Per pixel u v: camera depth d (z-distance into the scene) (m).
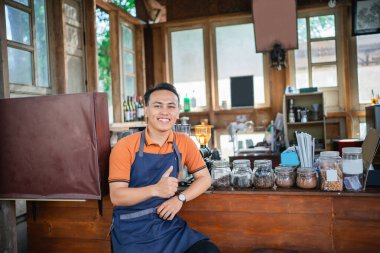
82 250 2.35
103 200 2.29
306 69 5.78
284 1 5.11
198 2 6.15
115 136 4.58
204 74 6.18
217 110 6.03
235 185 2.16
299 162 2.18
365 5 5.42
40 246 2.42
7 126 2.12
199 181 1.94
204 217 2.16
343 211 1.98
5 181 2.14
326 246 2.00
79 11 4.46
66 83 4.01
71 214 2.36
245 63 6.01
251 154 4.57
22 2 3.51
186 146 2.00
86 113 1.99
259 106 5.97
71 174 2.03
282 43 5.43
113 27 5.30
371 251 1.95
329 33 5.67
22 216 3.26
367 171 1.94
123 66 5.55
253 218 2.09
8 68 3.28
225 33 6.07
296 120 5.28
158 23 6.21
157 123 1.84
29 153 2.09
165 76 6.22
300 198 2.03
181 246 1.76
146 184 1.84
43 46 3.83
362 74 5.57
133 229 1.78
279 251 1.96
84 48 4.53
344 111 5.57
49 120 2.04
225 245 2.13
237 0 6.01
